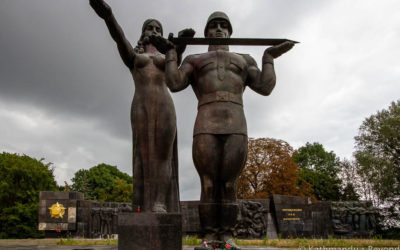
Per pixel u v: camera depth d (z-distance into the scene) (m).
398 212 30.94
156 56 7.12
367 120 35.78
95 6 6.05
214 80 5.20
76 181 66.31
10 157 45.50
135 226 5.50
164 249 5.47
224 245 4.73
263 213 21.61
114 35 6.57
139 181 6.96
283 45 5.36
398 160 33.56
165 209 6.54
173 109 7.03
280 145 42.81
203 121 5.07
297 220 21.80
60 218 21.41
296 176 42.69
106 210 22.45
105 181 66.12
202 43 5.29
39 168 46.50
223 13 5.71
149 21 7.64
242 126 5.08
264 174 41.75
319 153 64.81
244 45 5.41
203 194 5.04
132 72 7.25
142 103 6.91
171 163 7.44
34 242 14.01
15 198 43.84
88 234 21.61
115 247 8.25
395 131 32.47
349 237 21.97
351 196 49.84
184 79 5.28
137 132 6.88
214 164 4.98
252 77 5.54
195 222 21.08
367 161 32.66
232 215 4.96
